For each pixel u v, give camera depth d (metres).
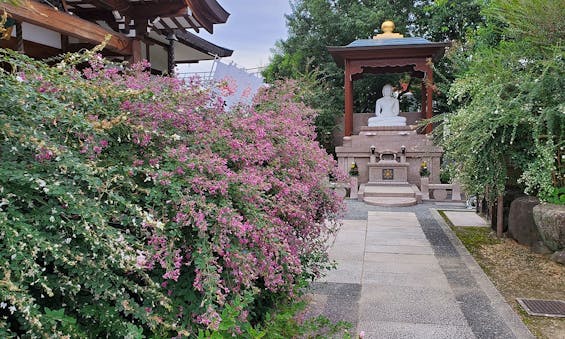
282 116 3.66
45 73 2.19
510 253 5.66
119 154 2.31
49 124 2.09
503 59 5.90
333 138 15.76
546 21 5.43
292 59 17.20
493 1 7.23
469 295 4.14
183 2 6.38
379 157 12.23
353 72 12.91
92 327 1.94
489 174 5.77
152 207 2.13
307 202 3.36
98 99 2.33
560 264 5.06
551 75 5.27
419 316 3.65
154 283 1.96
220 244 2.10
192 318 2.16
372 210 9.20
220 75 10.62
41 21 4.71
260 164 3.08
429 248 5.95
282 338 2.26
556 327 3.46
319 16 16.89
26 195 1.81
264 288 2.82
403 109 17.53
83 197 1.86
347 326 2.67
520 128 5.48
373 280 4.60
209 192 2.27
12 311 1.51
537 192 6.09
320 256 3.57
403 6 17.20
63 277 1.81
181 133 2.56
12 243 1.59
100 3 5.93
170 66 8.70
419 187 11.80
